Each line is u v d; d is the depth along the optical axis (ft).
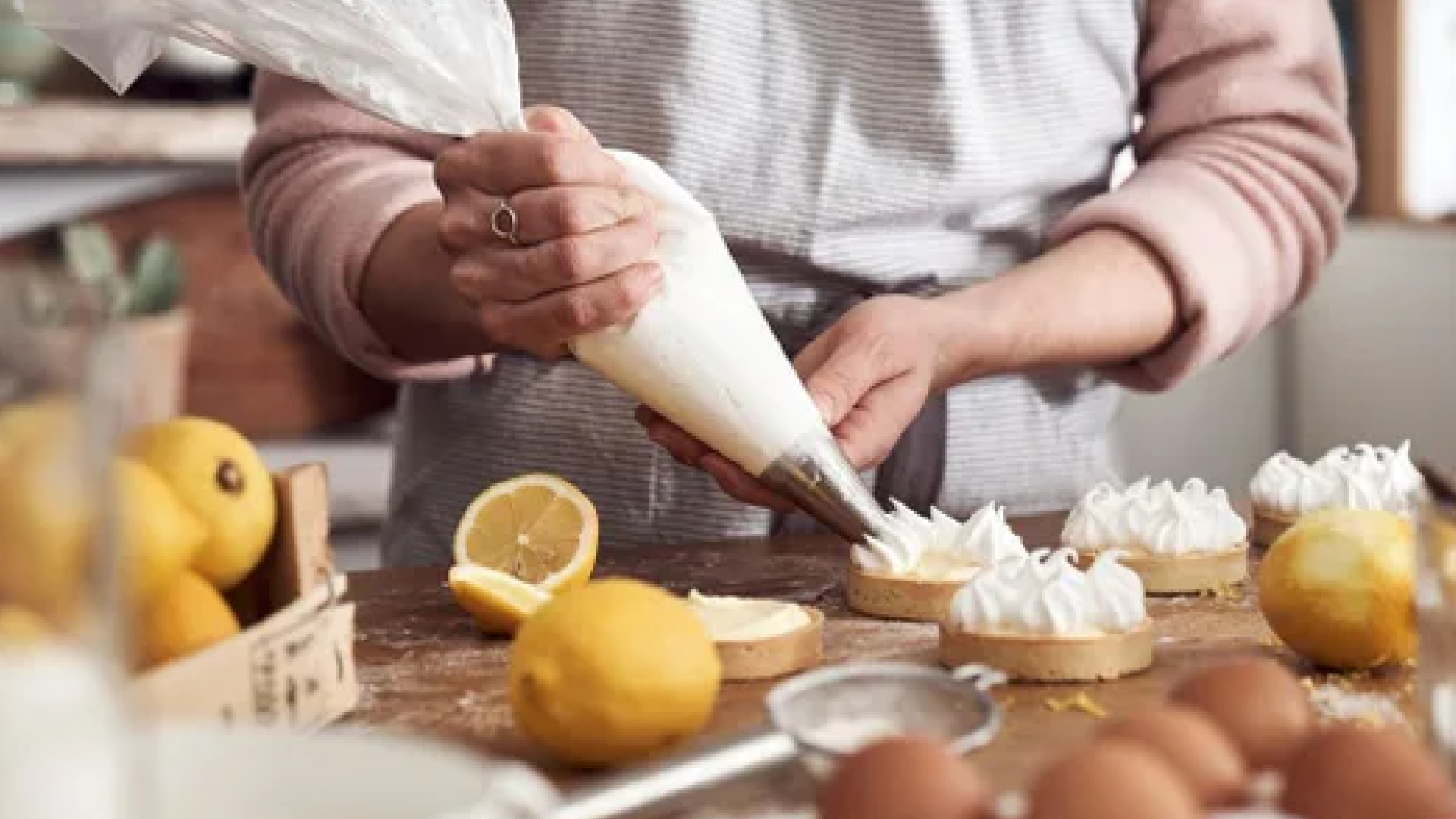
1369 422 9.09
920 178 5.04
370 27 3.98
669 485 5.04
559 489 4.19
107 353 1.92
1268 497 4.62
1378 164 10.44
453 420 5.26
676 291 3.95
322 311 4.83
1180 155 5.29
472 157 4.02
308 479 3.17
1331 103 5.41
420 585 4.33
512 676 2.94
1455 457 8.62
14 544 1.88
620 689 2.86
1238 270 5.02
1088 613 3.53
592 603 2.93
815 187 4.98
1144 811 2.06
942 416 5.14
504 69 4.10
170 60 9.48
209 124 9.29
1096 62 5.29
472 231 4.04
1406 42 10.30
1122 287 4.89
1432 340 8.75
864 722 2.87
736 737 2.61
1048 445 5.32
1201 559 4.13
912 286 5.16
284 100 5.11
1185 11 5.32
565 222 3.87
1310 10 5.38
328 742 2.27
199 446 3.02
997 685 3.43
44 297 1.96
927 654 3.68
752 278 5.07
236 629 3.02
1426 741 2.68
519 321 3.98
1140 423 9.05
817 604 4.12
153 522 2.84
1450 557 2.60
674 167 4.94
